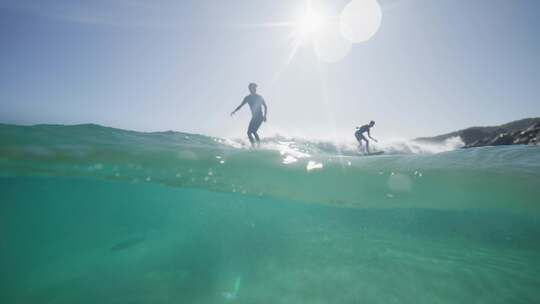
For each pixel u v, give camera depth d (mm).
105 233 4254
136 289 2467
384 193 4809
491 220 4977
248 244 3844
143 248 3609
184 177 4863
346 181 4980
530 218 4574
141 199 6039
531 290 2508
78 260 3135
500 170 4887
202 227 4809
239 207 6234
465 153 6457
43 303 2238
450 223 4941
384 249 3648
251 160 5496
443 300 2328
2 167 3863
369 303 2273
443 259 3287
